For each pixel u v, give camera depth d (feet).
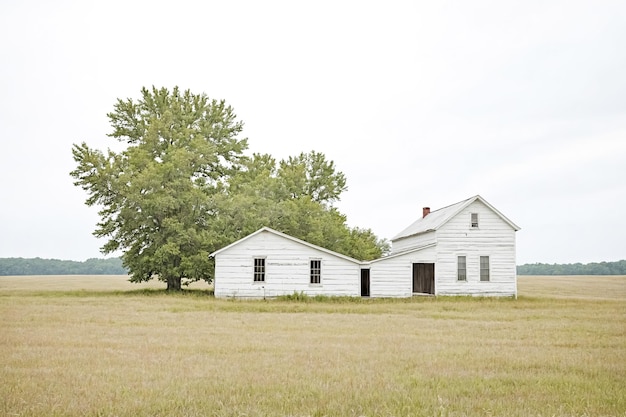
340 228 176.55
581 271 592.19
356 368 40.11
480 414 28.50
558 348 51.24
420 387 34.47
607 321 77.92
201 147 151.23
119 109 157.89
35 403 29.89
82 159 139.13
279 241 120.16
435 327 68.80
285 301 112.78
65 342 52.42
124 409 28.78
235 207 148.66
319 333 61.41
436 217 141.69
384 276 122.11
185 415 27.78
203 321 73.77
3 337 55.83
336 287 120.57
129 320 74.08
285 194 180.04
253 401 30.60
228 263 119.65
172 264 142.92
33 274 613.93
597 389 33.99
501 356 46.06
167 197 138.92
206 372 38.34
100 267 639.76
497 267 126.62
